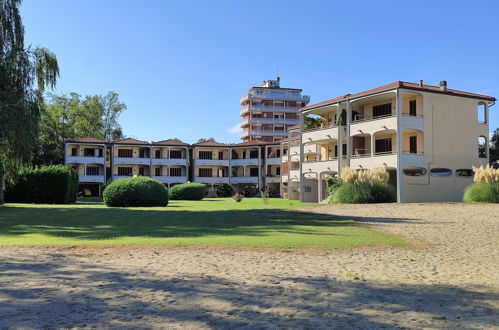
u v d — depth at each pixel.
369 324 5.11
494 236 14.22
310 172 45.75
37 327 4.92
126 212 22.77
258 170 80.12
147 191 30.75
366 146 42.41
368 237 13.43
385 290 6.86
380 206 26.80
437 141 37.41
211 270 8.31
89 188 76.44
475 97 39.38
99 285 7.00
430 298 6.37
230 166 82.00
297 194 57.84
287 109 109.25
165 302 6.01
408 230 15.68
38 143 26.25
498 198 28.66
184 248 10.90
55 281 7.27
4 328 4.87
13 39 23.86
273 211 23.94
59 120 78.62
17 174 28.11
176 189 53.25
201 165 81.88
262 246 11.31
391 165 36.12
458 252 11.09
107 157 80.88
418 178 36.03
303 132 47.41
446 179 37.12
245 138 110.31
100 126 84.62
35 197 36.69
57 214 21.30
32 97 24.61
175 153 80.19
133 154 77.38
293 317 5.38
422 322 5.19
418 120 36.62
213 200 53.25
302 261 9.45
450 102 38.31
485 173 29.89
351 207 26.45
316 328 4.96
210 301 6.09
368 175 31.00
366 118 42.00
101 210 24.45
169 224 16.67
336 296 6.44
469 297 6.44
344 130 42.22
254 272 8.17
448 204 27.78
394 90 36.19
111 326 4.98
